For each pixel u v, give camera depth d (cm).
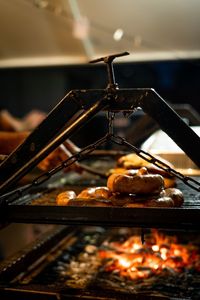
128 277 212
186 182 152
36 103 732
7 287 168
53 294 162
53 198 205
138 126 310
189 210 142
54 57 585
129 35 486
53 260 240
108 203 155
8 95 732
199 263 231
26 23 486
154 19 446
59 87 720
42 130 157
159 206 149
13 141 236
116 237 292
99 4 419
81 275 217
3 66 617
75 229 298
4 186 157
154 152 265
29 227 408
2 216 156
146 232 290
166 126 149
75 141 469
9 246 412
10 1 430
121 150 317
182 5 412
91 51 553
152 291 192
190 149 149
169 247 254
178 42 501
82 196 163
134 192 154
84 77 708
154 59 553
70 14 438
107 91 150
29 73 717
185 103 684
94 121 568
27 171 157
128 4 416
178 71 669
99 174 243
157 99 148
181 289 194
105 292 162
